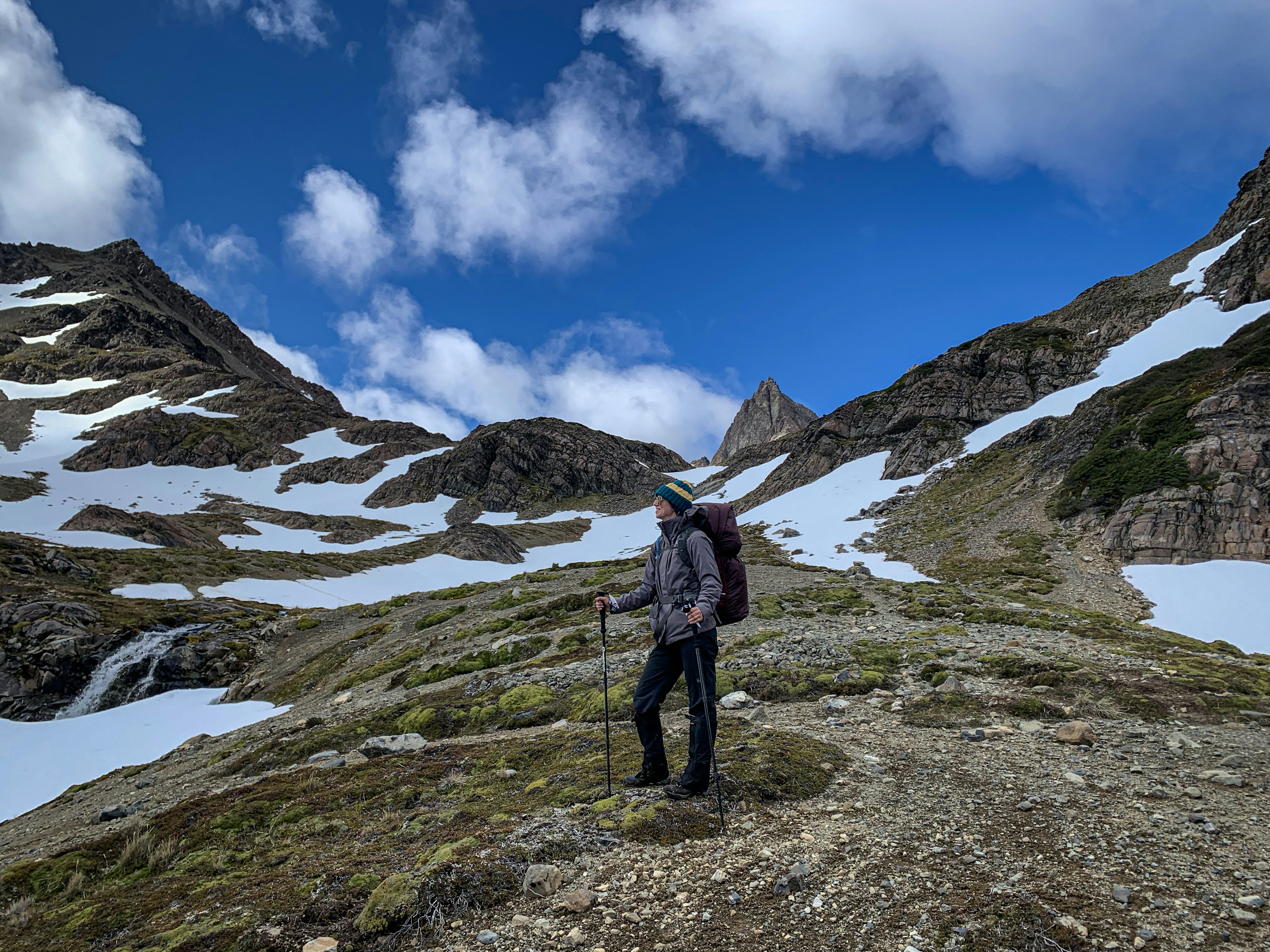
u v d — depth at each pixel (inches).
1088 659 560.4
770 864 202.2
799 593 1216.8
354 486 7652.6
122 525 3924.7
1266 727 378.3
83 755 1315.2
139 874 346.6
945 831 224.7
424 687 951.0
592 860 211.5
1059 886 179.0
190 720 1465.3
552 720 594.9
